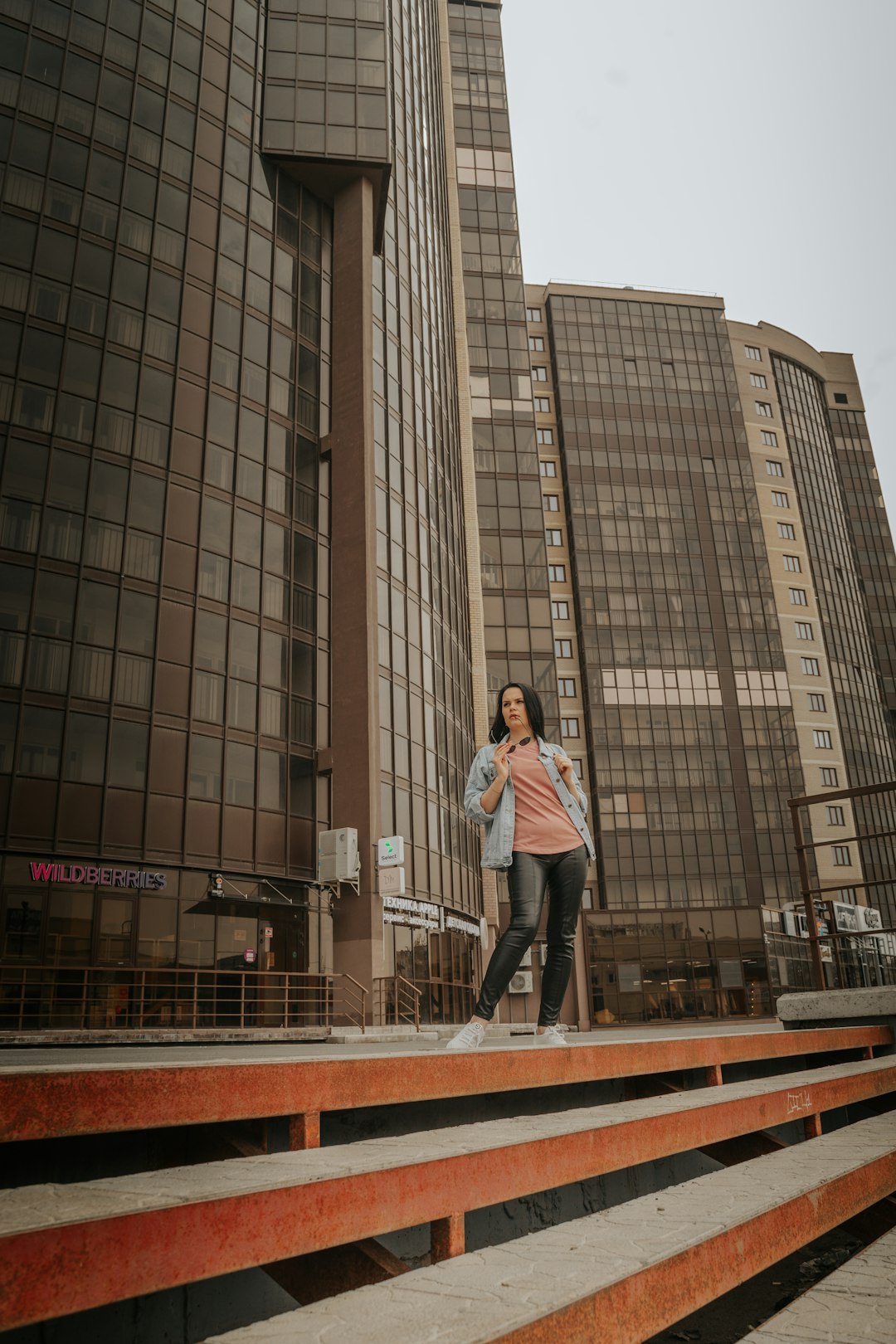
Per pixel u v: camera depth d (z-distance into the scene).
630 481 73.06
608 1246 2.23
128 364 25.64
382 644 30.70
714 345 79.12
